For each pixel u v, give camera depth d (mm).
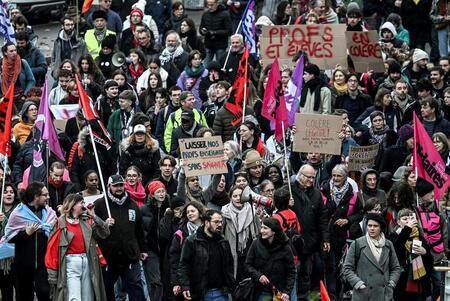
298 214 31344
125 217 30422
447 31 45344
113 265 30531
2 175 31766
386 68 40250
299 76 35500
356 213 31922
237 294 29734
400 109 37156
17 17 42469
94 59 41531
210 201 31781
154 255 31172
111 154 33781
